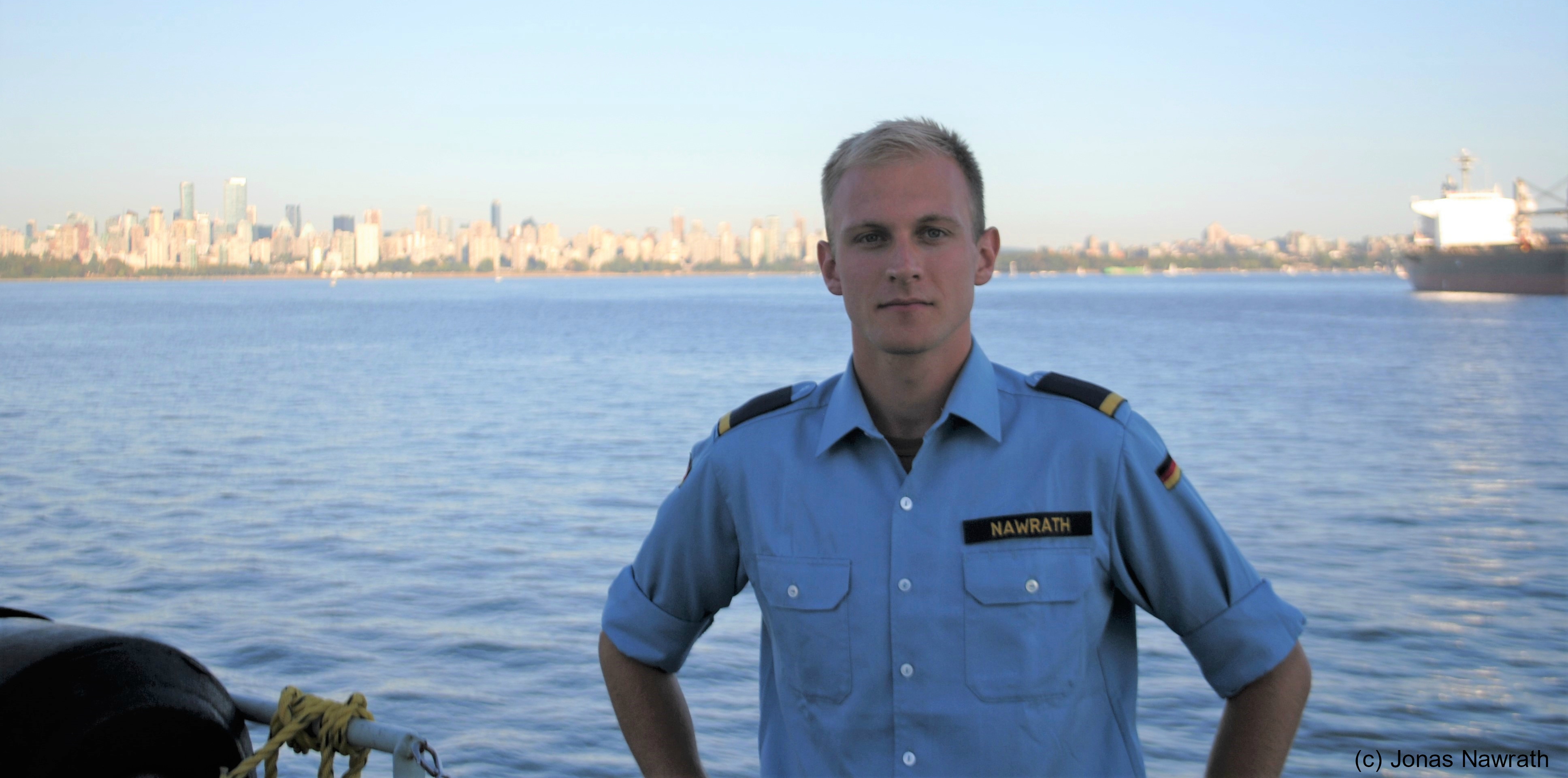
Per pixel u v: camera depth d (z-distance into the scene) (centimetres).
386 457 1627
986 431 144
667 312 8675
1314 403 2333
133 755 141
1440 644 752
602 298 14000
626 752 593
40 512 1224
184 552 1030
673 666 172
